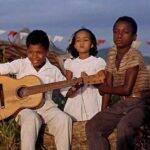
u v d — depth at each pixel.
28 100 3.94
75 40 4.23
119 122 3.65
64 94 4.11
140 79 3.76
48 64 4.07
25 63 4.07
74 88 4.05
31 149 3.78
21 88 3.97
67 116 3.91
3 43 4.95
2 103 3.99
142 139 3.85
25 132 3.80
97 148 3.68
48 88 3.92
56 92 4.59
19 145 3.96
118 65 3.81
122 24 3.81
